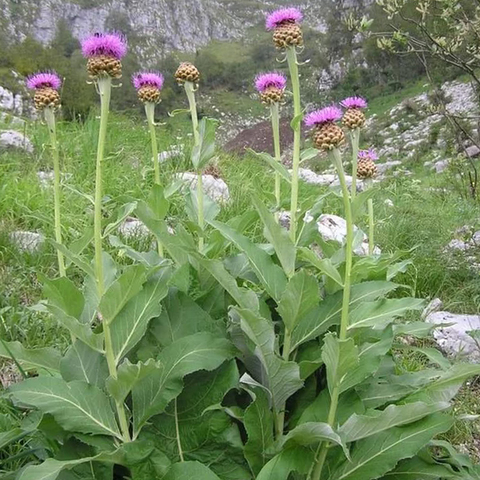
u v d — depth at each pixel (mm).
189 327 2475
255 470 2229
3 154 6723
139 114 10812
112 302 2152
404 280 5188
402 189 10391
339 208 7531
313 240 2859
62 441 2277
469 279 5340
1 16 92375
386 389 2475
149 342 2445
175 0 119562
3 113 9500
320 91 51094
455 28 7203
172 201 5633
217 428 2277
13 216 5000
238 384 2314
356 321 2289
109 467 2199
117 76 2221
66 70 17156
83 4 102125
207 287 2740
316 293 2234
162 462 2141
